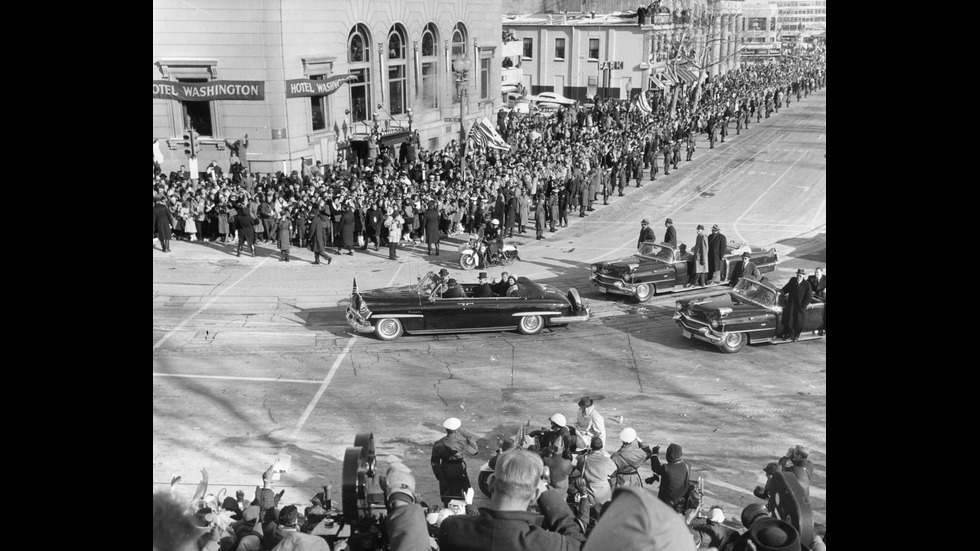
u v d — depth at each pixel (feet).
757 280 63.72
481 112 169.99
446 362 58.29
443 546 10.58
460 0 157.89
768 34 384.68
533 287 66.49
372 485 16.28
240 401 50.03
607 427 46.06
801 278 60.49
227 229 94.02
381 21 136.56
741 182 135.23
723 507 36.19
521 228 103.71
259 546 24.11
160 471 39.88
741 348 61.26
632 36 221.66
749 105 203.00
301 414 48.08
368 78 137.39
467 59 152.25
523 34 232.12
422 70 150.51
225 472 40.06
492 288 66.95
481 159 124.77
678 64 220.02
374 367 57.00
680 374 55.77
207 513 28.37
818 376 55.11
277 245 94.63
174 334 64.03
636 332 66.03
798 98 251.39
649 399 50.88
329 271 85.10
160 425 45.93
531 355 60.03
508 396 51.42
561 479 32.63
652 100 195.93
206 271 83.87
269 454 42.39
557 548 10.22
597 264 76.38
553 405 49.80
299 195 95.35
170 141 120.57
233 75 117.50
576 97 230.48
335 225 91.09
